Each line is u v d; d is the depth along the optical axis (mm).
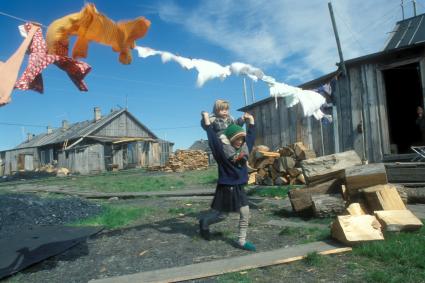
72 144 41156
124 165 39438
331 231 5078
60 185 20766
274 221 6598
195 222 7039
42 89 4266
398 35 13531
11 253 5406
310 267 4160
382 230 5023
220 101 5449
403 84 15953
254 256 4570
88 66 4465
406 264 3945
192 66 4984
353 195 6332
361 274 3871
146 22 4230
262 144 14219
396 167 8836
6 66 3863
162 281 3990
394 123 16234
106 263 4848
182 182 16875
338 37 11133
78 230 6879
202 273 4117
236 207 5039
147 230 6590
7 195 12820
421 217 6043
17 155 50250
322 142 12086
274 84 6172
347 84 11414
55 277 4465
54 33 3832
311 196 6621
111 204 11242
